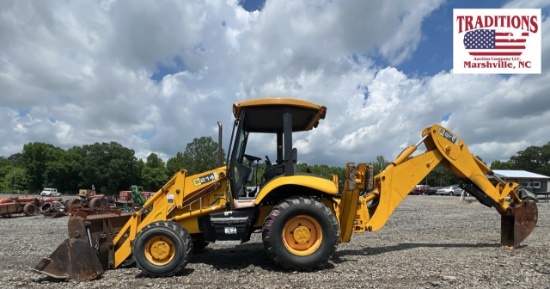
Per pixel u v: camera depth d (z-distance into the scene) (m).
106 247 5.87
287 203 5.57
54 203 18.95
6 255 7.43
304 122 6.98
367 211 6.68
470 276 5.10
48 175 78.56
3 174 84.44
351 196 6.09
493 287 4.62
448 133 7.13
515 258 6.20
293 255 5.47
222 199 6.05
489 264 5.79
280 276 5.30
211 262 6.32
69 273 5.21
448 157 7.05
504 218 7.39
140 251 5.44
